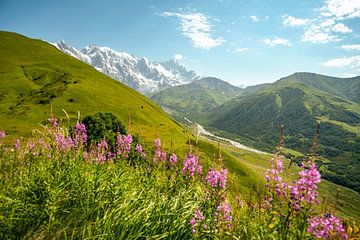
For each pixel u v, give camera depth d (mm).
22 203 6039
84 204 6312
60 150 8539
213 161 7438
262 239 5688
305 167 5004
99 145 9805
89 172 7551
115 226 5625
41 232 5566
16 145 9719
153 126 118000
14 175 7555
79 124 9672
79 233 5605
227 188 6938
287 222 5211
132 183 7598
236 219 6387
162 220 6145
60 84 146875
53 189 6309
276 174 5582
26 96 131375
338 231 4641
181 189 7672
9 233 5484
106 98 137375
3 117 104062
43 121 101250
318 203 4934
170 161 9352
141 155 10109
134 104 146250
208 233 5859
